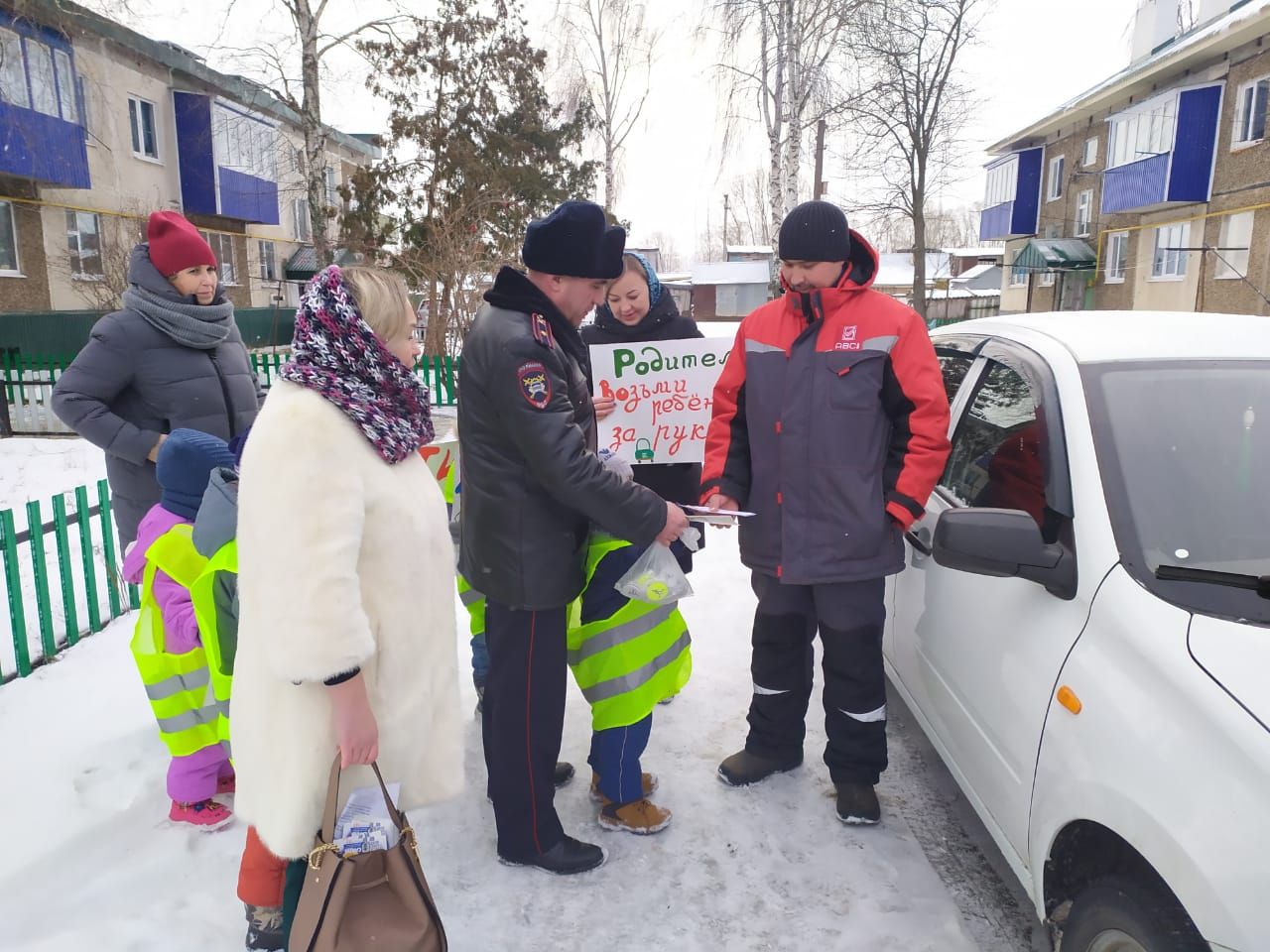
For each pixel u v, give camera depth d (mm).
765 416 2902
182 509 2773
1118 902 1729
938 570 2869
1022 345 2900
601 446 3580
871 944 2479
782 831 2992
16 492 8617
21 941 2463
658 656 2840
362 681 1869
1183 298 24422
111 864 2807
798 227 2709
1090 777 1813
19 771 3312
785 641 3141
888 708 3869
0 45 14812
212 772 2986
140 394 3492
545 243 2389
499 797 2725
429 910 1823
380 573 1938
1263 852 1427
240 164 25234
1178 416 2279
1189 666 1697
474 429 2471
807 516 2820
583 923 2572
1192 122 22797
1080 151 30359
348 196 21219
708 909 2623
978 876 2775
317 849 1830
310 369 1846
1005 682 2266
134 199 20719
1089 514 2107
